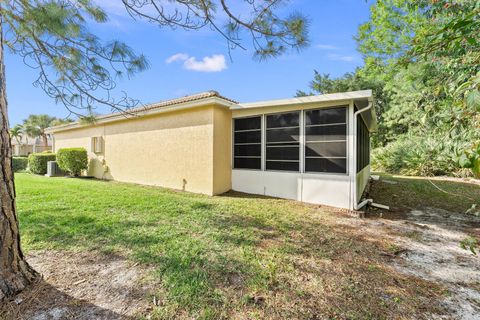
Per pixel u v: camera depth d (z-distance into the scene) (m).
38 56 4.18
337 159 5.91
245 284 2.48
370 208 6.02
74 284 2.40
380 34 12.26
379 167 15.23
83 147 12.23
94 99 4.34
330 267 2.89
